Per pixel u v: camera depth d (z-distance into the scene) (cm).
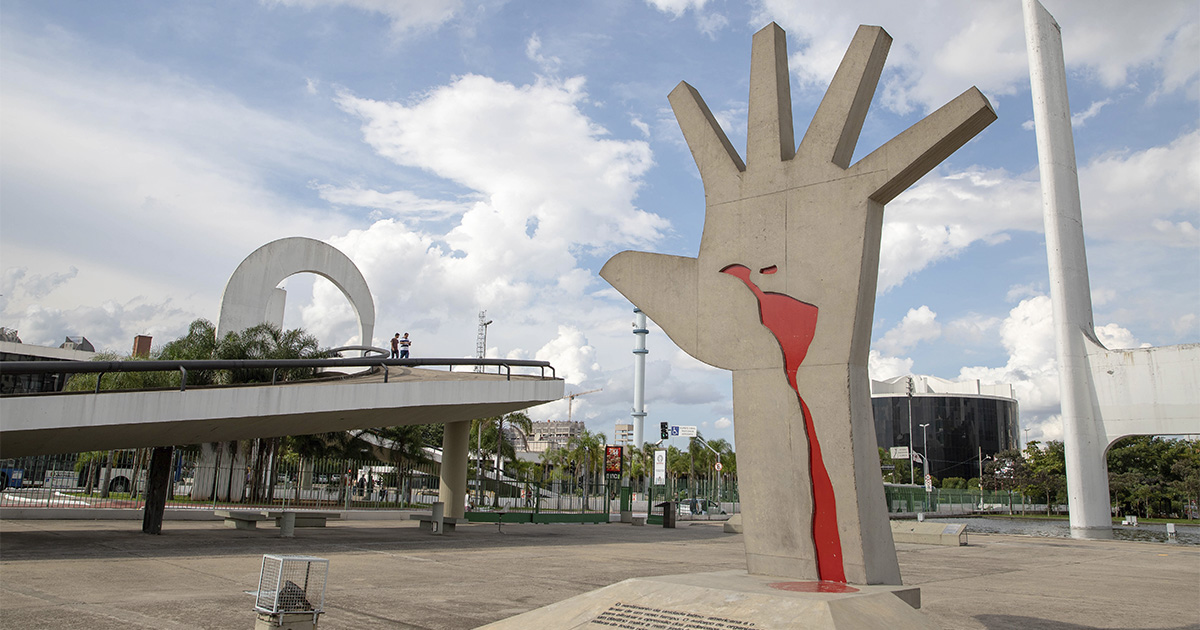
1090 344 3622
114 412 1376
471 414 2198
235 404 1527
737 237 938
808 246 872
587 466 7494
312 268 3731
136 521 2288
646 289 1011
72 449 1688
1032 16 3988
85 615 804
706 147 994
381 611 916
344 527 2345
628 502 3644
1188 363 3312
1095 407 3572
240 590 1008
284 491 3453
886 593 687
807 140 895
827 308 845
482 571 1371
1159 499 7544
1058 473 8006
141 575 1120
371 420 1992
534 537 2341
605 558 1720
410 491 3553
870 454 835
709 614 640
